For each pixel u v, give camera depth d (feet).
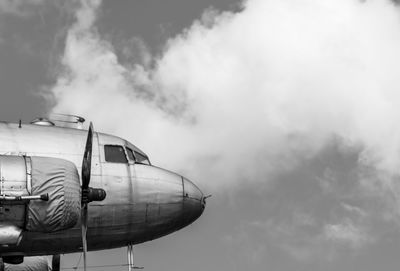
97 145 93.35
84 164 87.66
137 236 95.71
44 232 84.38
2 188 81.66
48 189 83.15
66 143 91.20
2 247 88.17
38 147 89.30
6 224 82.28
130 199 93.15
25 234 88.43
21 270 112.68
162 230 97.19
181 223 98.68
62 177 84.23
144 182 94.68
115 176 92.68
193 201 99.14
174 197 96.68
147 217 94.79
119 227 93.35
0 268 101.76
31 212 82.48
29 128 91.81
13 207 82.43
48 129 92.73
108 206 91.71
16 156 84.84
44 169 83.82
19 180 82.58
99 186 91.35
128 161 94.84
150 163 99.35
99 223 91.76
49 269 117.60
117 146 94.94
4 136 89.10
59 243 91.15
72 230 90.48
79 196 85.30
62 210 83.30
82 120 100.83
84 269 88.28
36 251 91.71
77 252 94.84
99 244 94.38
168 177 97.50
